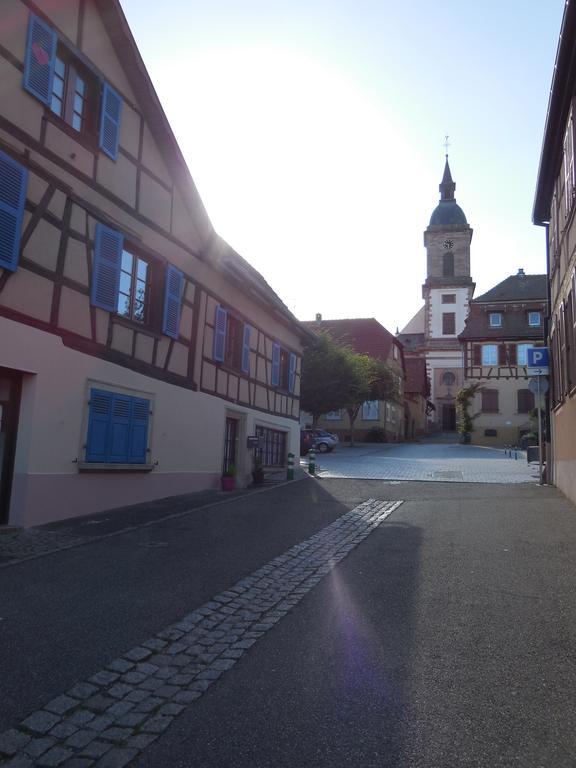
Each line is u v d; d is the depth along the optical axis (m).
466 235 67.44
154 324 12.58
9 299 8.83
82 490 10.37
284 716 3.63
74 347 10.10
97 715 3.66
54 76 9.77
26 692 3.93
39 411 9.38
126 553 7.72
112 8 10.73
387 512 11.18
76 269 10.16
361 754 3.22
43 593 5.98
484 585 6.29
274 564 7.27
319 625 5.18
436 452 35.16
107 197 10.95
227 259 14.69
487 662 4.39
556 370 14.42
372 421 49.38
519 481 17.39
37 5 9.40
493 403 45.50
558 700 3.82
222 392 15.67
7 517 9.19
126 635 4.94
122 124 11.39
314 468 20.06
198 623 5.25
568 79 10.59
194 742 3.35
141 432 11.99
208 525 9.77
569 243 11.54
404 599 5.86
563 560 7.28
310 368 36.97
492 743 3.33
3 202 8.62
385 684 4.05
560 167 12.84
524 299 46.19
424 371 64.88
